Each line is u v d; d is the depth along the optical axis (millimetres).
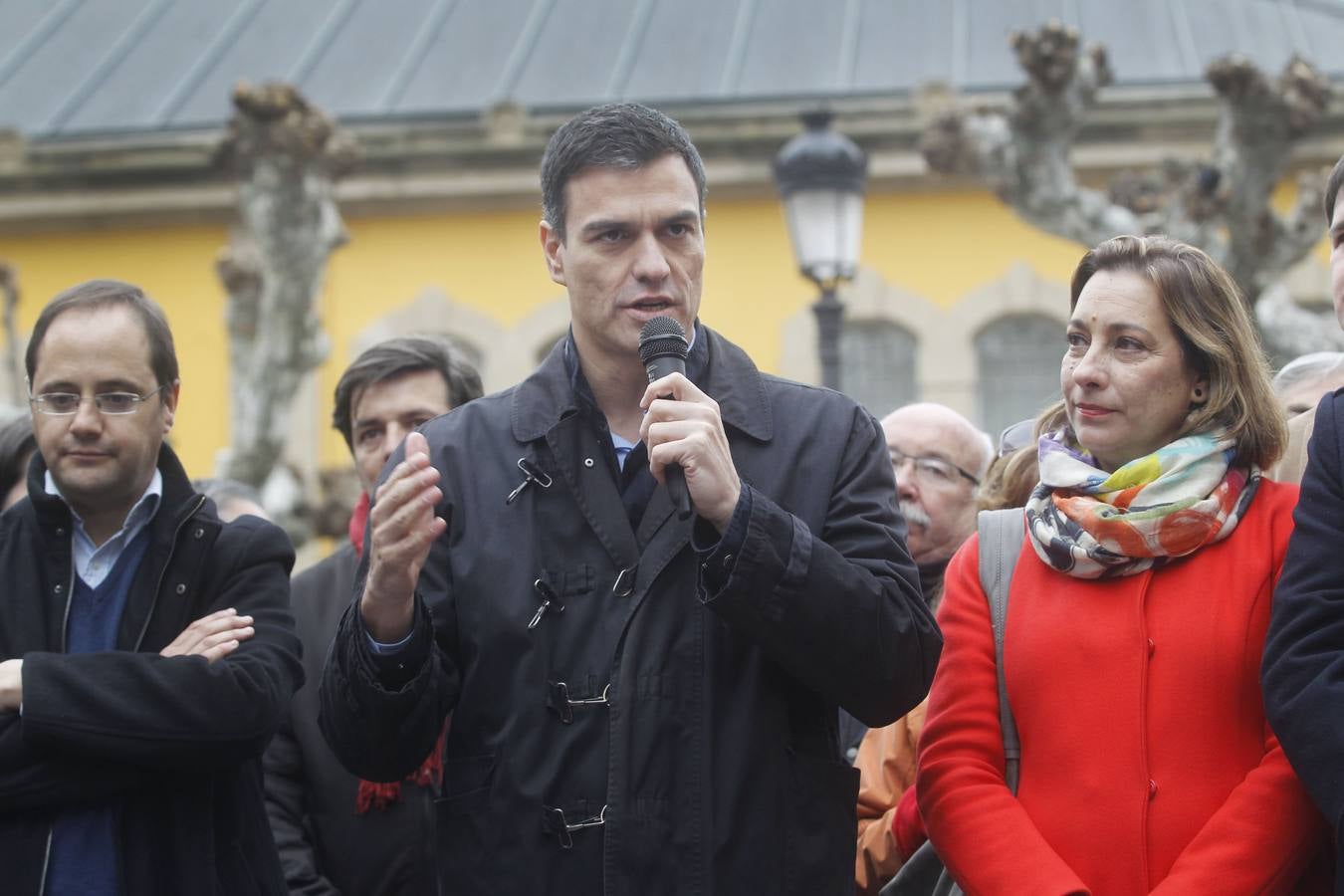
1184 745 3062
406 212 20406
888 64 21312
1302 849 2969
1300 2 22391
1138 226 11336
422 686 3102
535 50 22578
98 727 3188
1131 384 3207
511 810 3072
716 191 19781
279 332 13820
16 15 25000
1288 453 3695
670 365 3105
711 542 2992
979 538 3414
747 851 3012
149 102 22250
